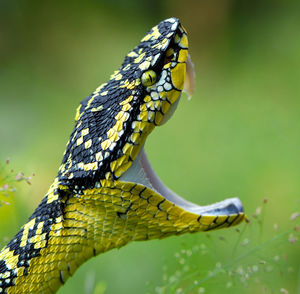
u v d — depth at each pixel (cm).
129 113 445
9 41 2227
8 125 1706
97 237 484
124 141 444
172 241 861
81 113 484
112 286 860
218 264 549
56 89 2012
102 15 2389
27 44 2234
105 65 2128
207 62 2200
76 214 476
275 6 2362
